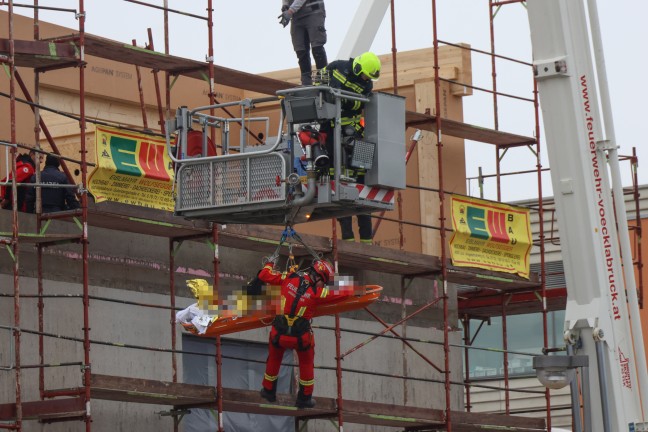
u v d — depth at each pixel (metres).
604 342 21.77
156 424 25.56
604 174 22.39
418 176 33.16
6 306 23.39
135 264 25.58
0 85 29.88
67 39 23.50
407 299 30.80
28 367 22.03
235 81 27.69
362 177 20.84
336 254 26.81
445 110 33.53
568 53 22.31
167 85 26.12
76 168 30.80
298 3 27.97
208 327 21.56
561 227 22.27
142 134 24.23
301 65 28.78
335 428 28.97
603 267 22.08
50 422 23.39
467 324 35.25
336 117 20.11
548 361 19.64
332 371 28.86
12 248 22.05
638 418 21.98
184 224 24.58
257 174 20.67
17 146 22.28
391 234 33.34
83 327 23.30
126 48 24.22
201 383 26.67
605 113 22.44
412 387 30.52
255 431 27.53
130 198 24.03
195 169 21.31
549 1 22.39
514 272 30.67
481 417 29.59
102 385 22.42
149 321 25.69
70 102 31.61
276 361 21.72
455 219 29.41
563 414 42.03
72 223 24.47
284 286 21.52
